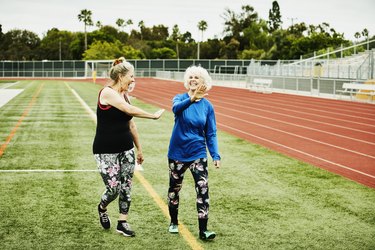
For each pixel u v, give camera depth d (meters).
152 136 13.23
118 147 5.00
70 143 11.85
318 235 5.36
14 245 4.94
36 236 5.22
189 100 4.91
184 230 5.46
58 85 47.97
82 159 9.73
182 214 6.09
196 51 113.38
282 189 7.49
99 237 5.21
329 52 47.78
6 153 10.39
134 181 7.84
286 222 5.82
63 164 9.21
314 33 86.62
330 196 7.11
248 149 11.39
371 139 13.33
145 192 7.15
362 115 19.86
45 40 122.75
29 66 79.88
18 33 133.00
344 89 30.38
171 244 5.02
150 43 115.56
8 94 32.12
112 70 5.04
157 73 78.31
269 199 6.88
